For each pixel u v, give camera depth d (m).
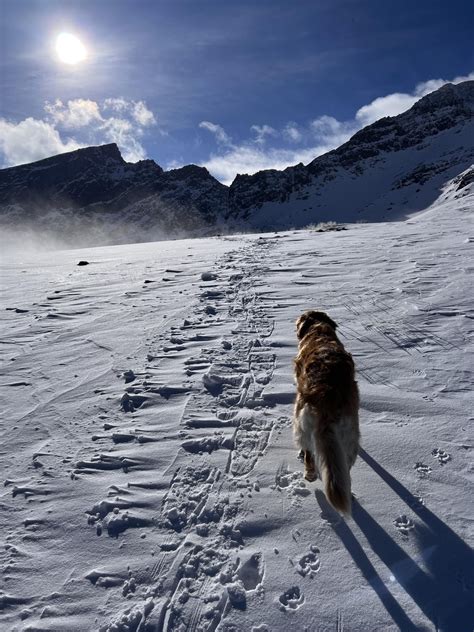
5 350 4.22
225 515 2.22
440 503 2.18
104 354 4.02
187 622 1.77
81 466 2.59
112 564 2.01
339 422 2.19
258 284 5.97
